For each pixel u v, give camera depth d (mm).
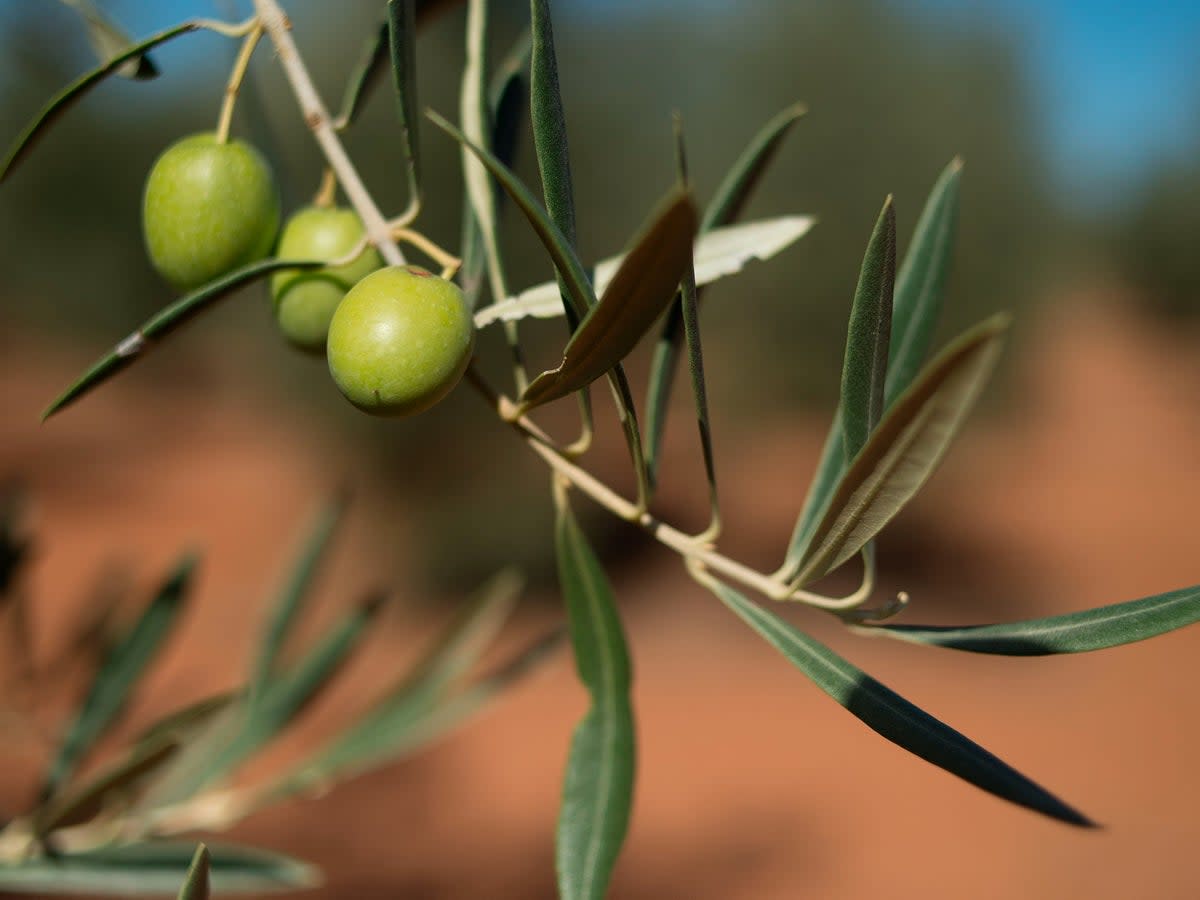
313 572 1384
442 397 723
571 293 644
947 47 9031
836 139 8812
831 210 8875
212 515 9805
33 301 10398
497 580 1472
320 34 7258
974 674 7289
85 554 8602
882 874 5102
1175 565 9438
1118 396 15766
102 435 11961
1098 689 7090
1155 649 7676
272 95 7086
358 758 1347
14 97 7773
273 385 9508
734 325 9195
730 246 912
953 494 10625
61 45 7562
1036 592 8758
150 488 10531
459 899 4840
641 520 750
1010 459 11266
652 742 6426
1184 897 4895
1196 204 17453
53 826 1034
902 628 710
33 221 9328
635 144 8484
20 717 1240
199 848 552
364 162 7258
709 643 7859
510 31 6750
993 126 9070
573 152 8367
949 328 9578
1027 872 5137
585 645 841
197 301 725
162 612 1271
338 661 1387
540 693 7219
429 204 7441
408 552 8727
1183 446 13648
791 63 8609
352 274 870
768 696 7094
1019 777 639
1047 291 10023
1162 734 6422
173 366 13016
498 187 905
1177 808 5609
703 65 8602
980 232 9359
